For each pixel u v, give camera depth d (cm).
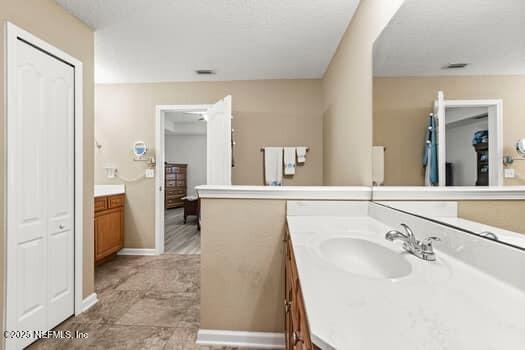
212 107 298
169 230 482
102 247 278
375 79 143
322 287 58
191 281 243
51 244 165
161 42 230
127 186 324
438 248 86
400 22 115
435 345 38
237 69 290
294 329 86
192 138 818
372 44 148
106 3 176
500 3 66
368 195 152
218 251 157
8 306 139
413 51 105
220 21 199
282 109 319
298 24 201
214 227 157
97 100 326
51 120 166
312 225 130
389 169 127
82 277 188
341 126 221
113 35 217
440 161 90
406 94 111
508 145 63
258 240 156
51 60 166
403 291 56
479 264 68
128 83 325
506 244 60
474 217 74
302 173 318
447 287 58
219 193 156
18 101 145
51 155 165
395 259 86
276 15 191
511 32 62
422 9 100
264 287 156
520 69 59
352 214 153
